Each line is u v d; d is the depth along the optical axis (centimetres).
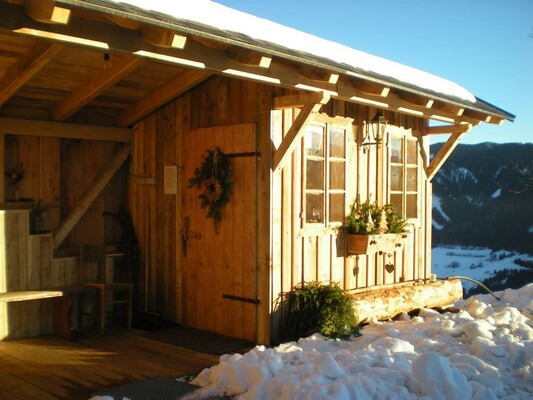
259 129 602
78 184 720
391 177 770
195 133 668
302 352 495
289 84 512
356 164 710
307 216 641
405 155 794
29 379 484
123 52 391
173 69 638
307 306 599
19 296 578
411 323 658
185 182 682
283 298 609
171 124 700
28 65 512
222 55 453
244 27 489
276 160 591
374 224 712
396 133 775
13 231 616
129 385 461
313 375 415
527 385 442
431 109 710
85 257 674
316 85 538
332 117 666
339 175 685
